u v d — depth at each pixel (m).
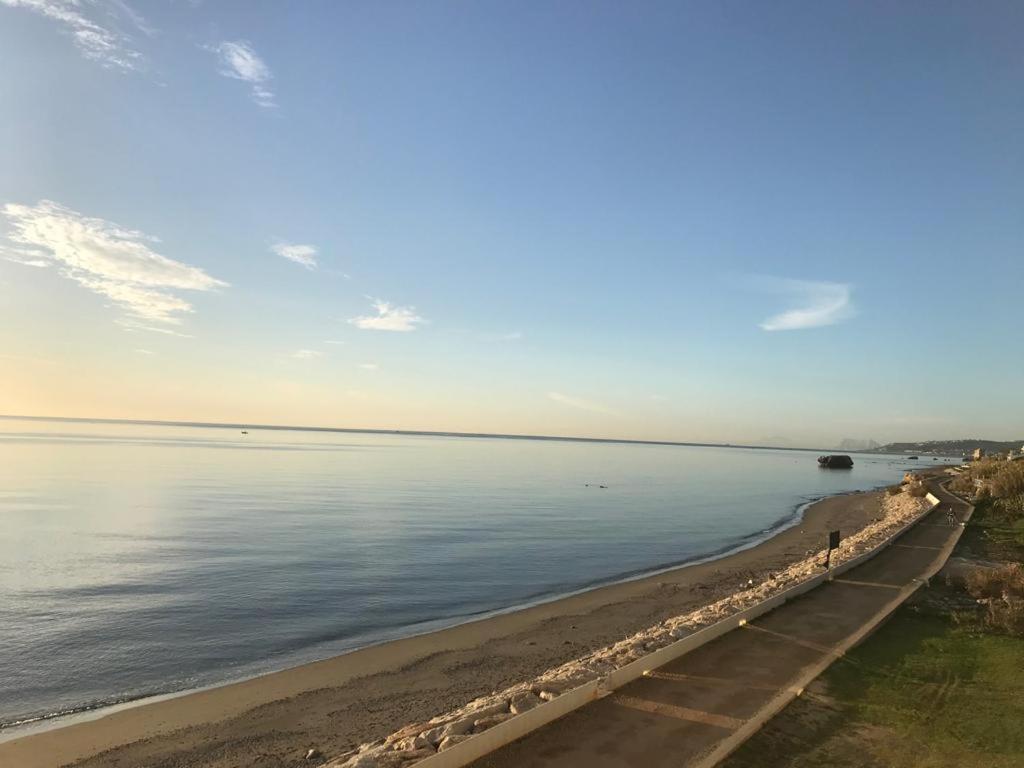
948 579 15.84
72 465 72.56
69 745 9.95
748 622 12.01
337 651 14.93
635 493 61.22
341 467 85.31
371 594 20.06
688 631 13.23
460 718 8.77
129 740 10.11
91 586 20.08
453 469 89.25
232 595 19.38
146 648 14.73
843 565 16.98
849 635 11.27
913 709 8.23
